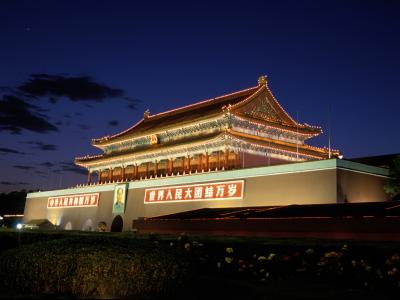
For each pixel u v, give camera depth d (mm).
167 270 16359
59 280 16375
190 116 94500
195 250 24391
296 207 48406
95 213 95312
